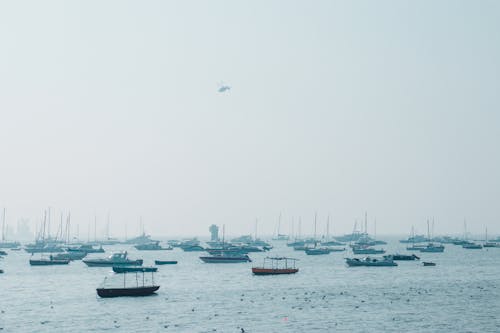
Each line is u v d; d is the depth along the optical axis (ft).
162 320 324.60
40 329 303.89
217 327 304.71
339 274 596.29
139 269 559.79
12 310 364.58
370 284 500.74
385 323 313.32
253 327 303.89
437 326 305.32
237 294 433.07
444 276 575.38
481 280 534.37
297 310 356.38
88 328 305.12
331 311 352.08
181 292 444.96
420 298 408.67
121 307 369.30
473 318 327.06
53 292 452.76
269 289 465.47
